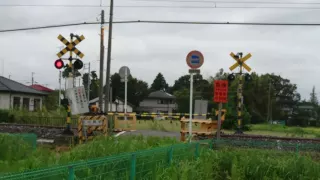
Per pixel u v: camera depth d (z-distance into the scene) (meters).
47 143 14.68
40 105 43.16
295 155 8.37
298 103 91.94
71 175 4.66
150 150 6.64
